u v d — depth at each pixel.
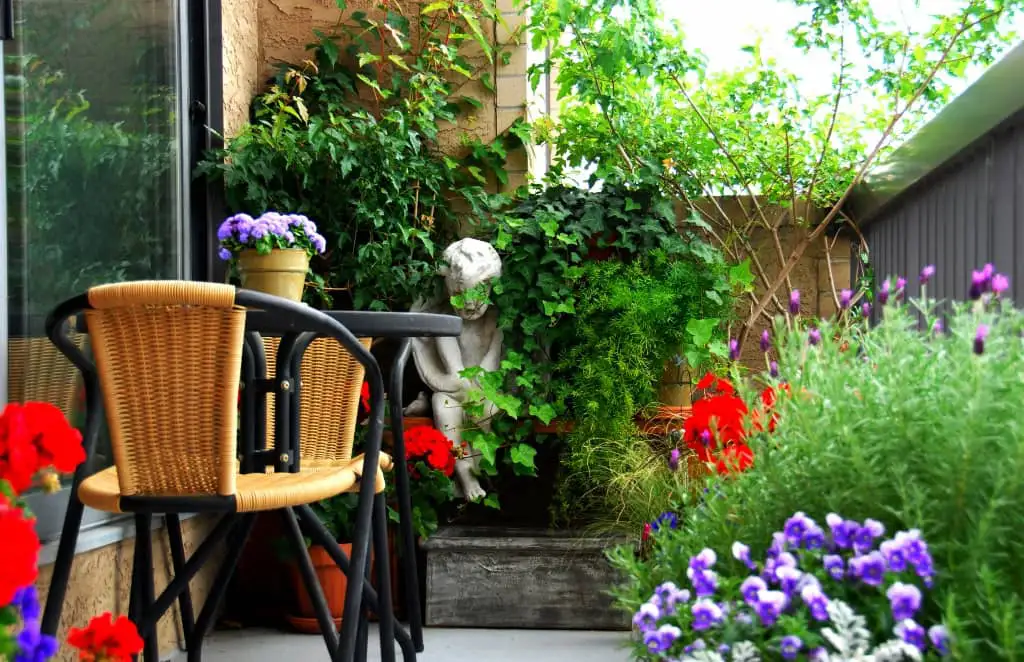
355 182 3.47
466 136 3.80
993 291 1.36
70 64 2.56
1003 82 2.23
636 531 2.98
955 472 1.27
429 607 3.16
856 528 1.29
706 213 3.97
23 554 1.03
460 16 3.82
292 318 1.73
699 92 3.93
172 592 1.94
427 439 3.20
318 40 3.85
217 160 3.35
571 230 3.47
